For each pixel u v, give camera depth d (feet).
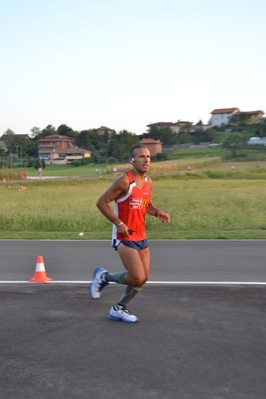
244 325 19.85
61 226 61.72
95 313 21.49
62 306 22.59
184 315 21.17
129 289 20.22
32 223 62.75
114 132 527.40
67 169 345.72
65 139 498.28
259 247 41.45
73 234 52.42
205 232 53.11
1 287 26.45
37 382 14.70
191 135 527.40
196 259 35.47
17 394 13.96
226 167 268.21
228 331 19.13
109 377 14.98
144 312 21.61
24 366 15.85
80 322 20.24
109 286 26.20
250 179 193.67
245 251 39.22
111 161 413.39
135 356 16.60
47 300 23.66
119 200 19.47
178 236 49.42
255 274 29.91
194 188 145.07
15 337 18.49
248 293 24.98
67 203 91.20
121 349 17.24
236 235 49.75
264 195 111.34
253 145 404.77
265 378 14.85
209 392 13.94
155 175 201.57
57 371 15.44
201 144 482.69
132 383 14.57
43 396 13.82
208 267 32.27
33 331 19.16
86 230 59.88
